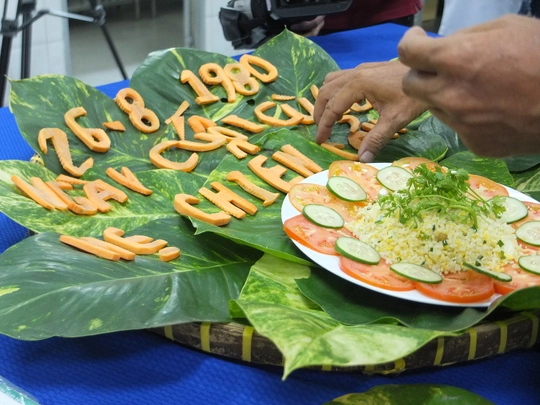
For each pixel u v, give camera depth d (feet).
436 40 1.84
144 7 8.87
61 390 1.86
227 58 3.76
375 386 1.87
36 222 2.37
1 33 5.24
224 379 1.91
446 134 3.34
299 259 2.20
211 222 2.39
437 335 1.69
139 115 3.25
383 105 3.01
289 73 3.80
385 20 6.00
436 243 2.13
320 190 2.56
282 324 1.70
